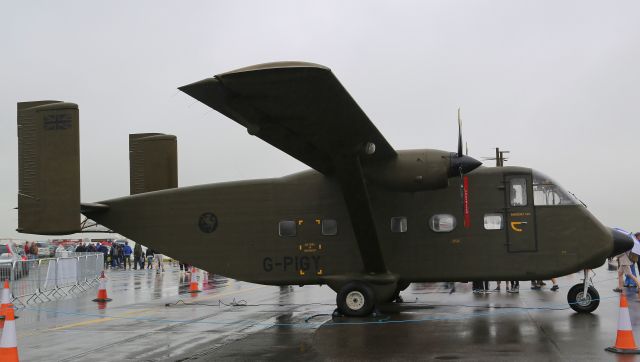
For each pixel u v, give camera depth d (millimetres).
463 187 13250
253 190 14852
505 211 13617
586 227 13320
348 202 12617
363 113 10094
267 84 8797
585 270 13305
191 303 17438
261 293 20844
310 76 8602
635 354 8695
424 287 21891
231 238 14797
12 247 34188
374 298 13398
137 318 14062
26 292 18516
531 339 10109
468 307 14930
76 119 13586
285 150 12438
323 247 14289
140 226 15289
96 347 10211
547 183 13633
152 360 9047
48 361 9070
